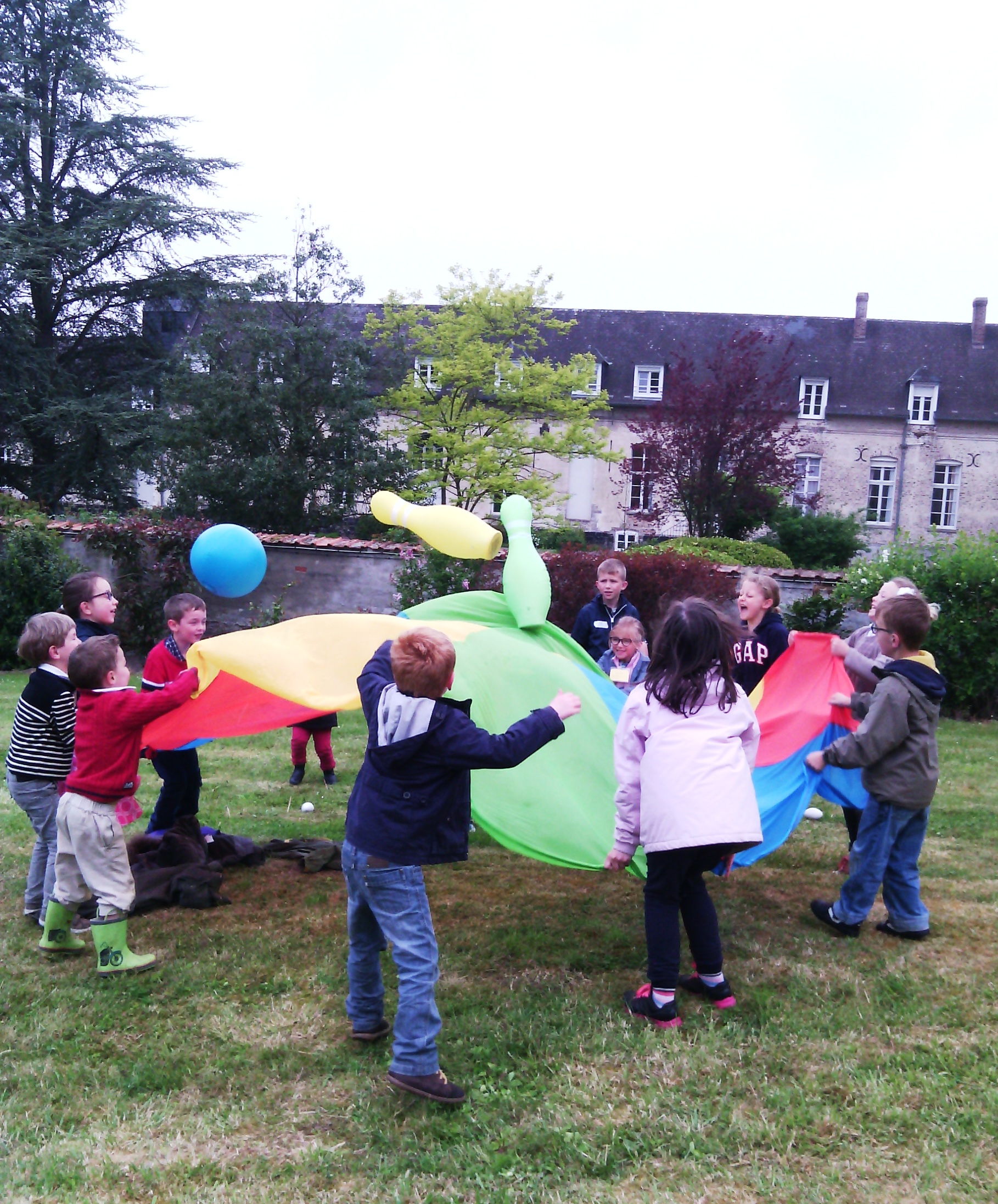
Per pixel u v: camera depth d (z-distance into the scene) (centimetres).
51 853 416
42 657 421
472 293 2295
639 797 355
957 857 564
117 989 379
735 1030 346
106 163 2697
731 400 2164
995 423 3325
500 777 407
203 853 518
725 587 1188
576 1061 325
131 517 1432
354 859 300
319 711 415
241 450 1945
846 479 3369
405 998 295
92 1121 294
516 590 533
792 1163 272
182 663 487
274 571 1402
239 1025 351
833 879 529
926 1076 315
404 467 2078
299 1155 274
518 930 446
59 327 2747
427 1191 259
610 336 3447
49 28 2653
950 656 1100
